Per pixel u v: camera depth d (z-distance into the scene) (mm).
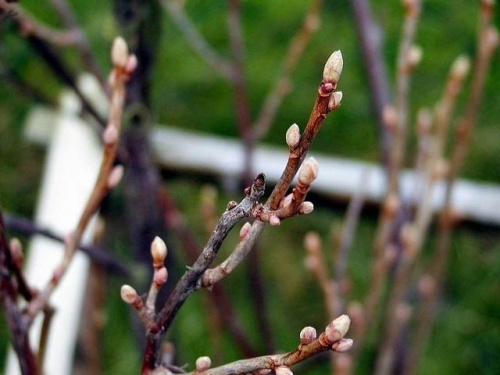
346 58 1526
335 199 1101
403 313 724
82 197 994
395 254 741
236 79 881
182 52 1494
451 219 810
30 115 1266
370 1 1322
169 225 797
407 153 1340
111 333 1305
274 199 449
